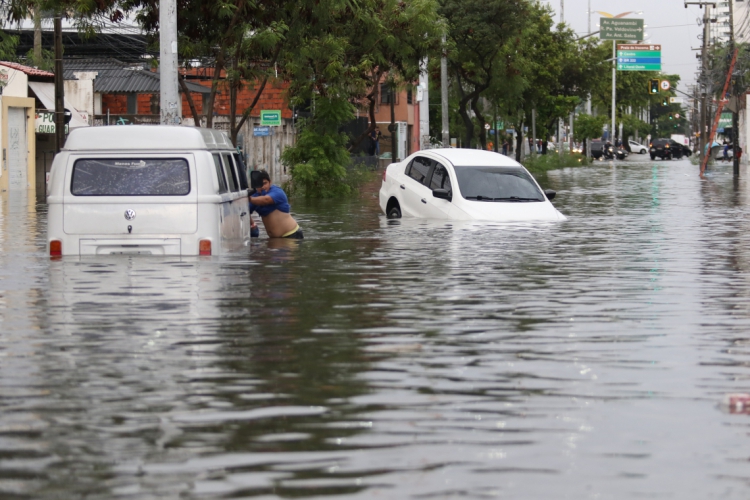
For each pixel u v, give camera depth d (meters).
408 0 44.19
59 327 11.58
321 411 7.96
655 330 11.45
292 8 34.78
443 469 6.58
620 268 17.27
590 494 6.13
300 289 14.64
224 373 9.27
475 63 70.50
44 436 7.31
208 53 35.41
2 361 9.79
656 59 131.50
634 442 7.13
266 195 22.20
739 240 22.33
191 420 7.70
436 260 18.41
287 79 42.34
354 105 46.09
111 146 17.83
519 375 9.18
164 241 17.73
